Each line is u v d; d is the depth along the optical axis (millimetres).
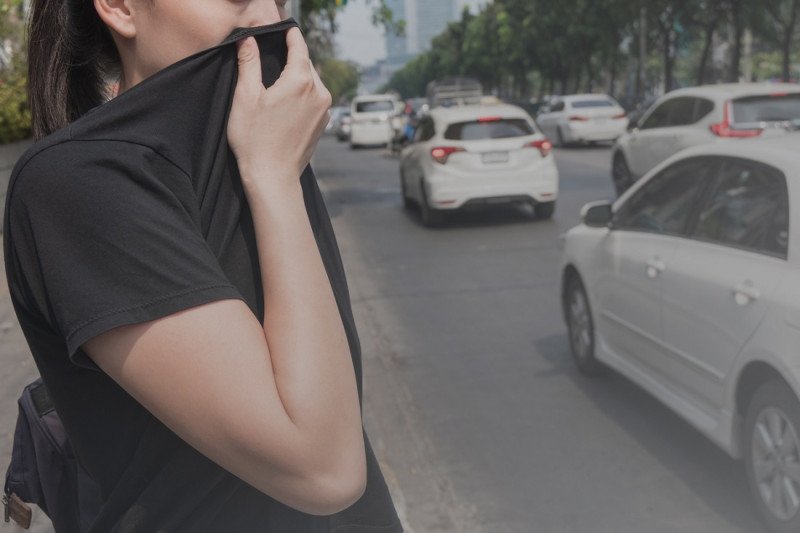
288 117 1004
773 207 3990
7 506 1348
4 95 11789
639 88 47156
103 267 876
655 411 5324
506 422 5258
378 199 17656
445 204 13422
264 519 1028
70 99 1210
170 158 938
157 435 990
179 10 987
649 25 47625
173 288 876
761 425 3836
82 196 885
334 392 931
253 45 1005
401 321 7812
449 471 4586
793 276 3682
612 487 4332
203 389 876
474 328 7469
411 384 6047
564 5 52031
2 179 11695
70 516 1258
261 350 905
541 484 4398
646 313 4918
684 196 4840
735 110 12555
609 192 16844
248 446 887
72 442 1044
